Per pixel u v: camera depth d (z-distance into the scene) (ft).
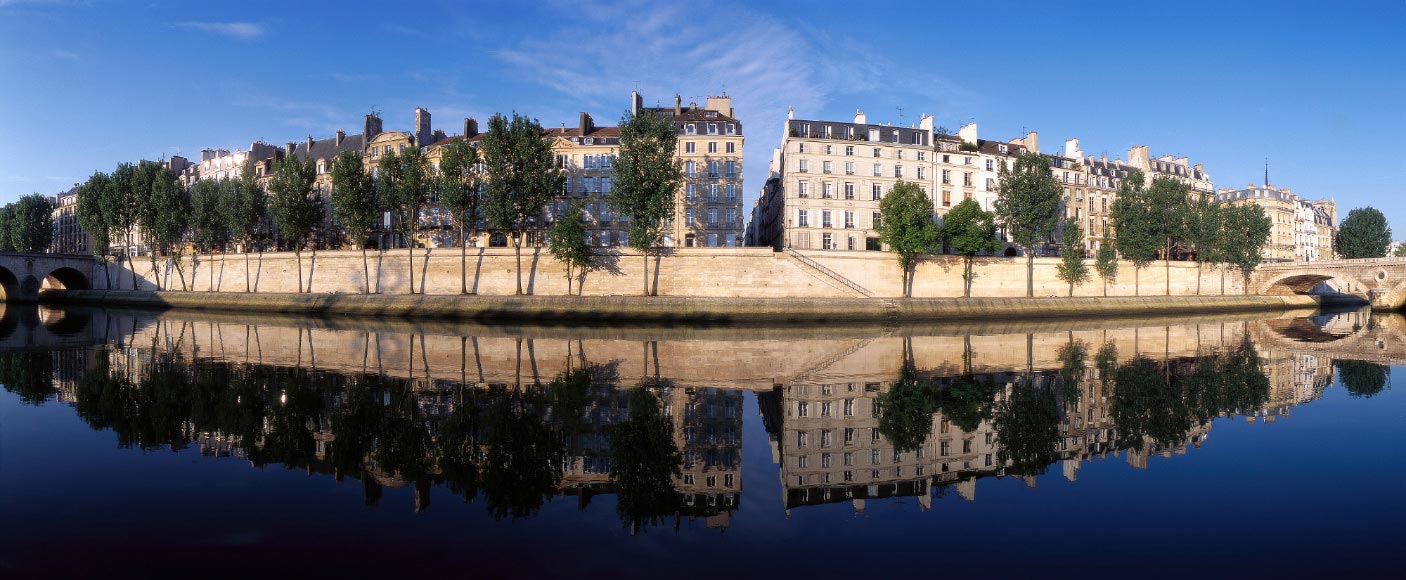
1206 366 90.07
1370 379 78.43
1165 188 247.50
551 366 88.79
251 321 173.27
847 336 139.64
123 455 44.09
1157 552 29.53
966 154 261.24
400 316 193.77
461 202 201.16
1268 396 67.67
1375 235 355.97
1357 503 35.60
